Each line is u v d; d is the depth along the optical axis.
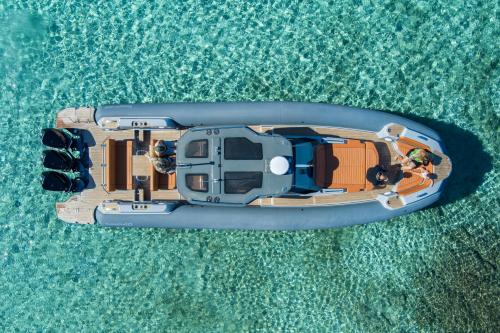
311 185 7.09
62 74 8.17
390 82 7.96
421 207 7.46
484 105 7.92
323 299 8.09
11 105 8.20
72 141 7.52
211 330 8.19
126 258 8.20
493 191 7.92
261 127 7.47
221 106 7.45
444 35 7.96
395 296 8.09
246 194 6.82
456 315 8.07
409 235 7.99
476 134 7.91
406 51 7.97
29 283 8.26
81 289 8.24
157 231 8.09
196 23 8.08
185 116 7.43
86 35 8.16
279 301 8.12
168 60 8.09
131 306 8.22
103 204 7.50
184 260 8.15
